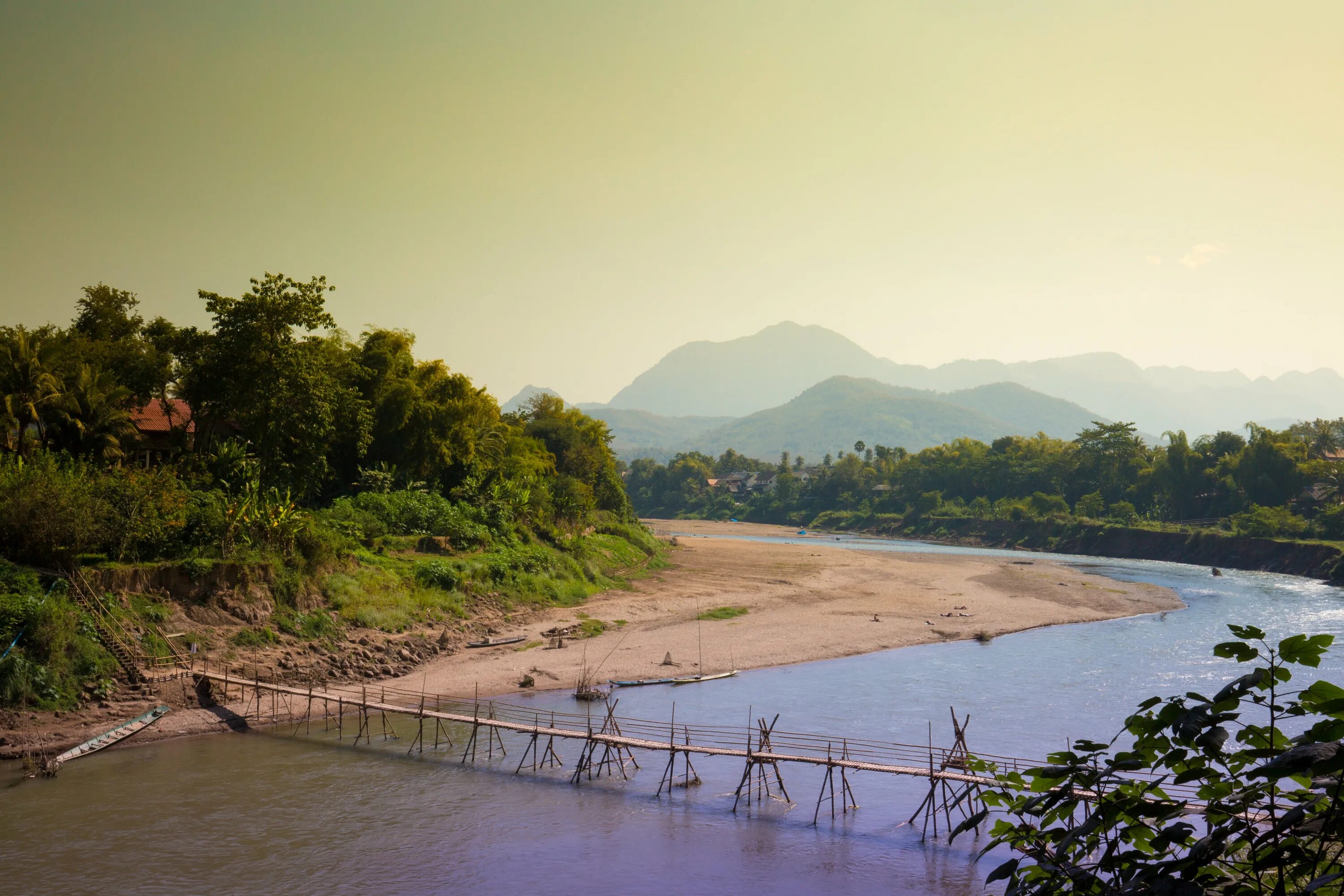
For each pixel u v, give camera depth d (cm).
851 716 3894
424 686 4272
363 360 6969
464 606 5450
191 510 4519
